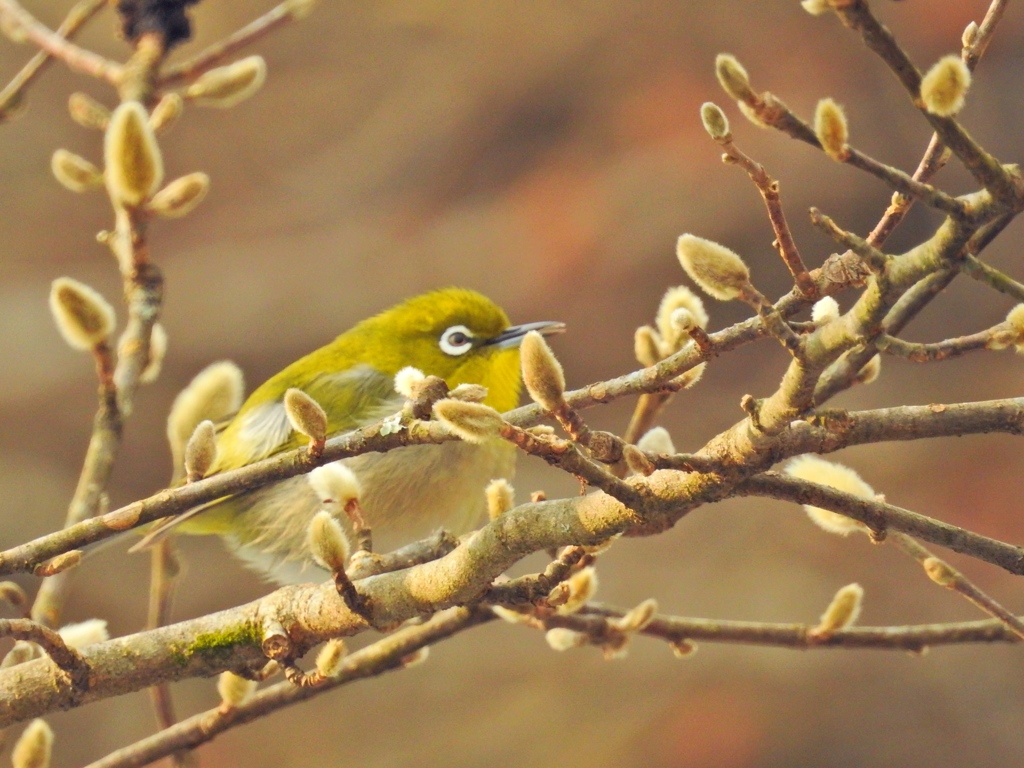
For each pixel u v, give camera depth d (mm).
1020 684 14406
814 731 14164
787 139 18328
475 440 3072
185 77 6199
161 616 5500
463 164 19953
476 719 15070
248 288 19203
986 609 3965
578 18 19781
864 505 3443
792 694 14602
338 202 19891
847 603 4586
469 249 19141
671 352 4477
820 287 3402
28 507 17594
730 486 3234
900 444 17359
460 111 20016
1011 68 18141
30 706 3674
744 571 16016
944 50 18312
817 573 15945
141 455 18359
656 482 3297
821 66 18609
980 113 18062
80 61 6215
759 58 18906
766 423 3127
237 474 3547
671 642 4684
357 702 15602
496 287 18859
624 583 16156
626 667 15266
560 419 3104
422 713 15266
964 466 16875
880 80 18422
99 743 15203
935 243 2799
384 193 19828
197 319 18984
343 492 3895
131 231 5008
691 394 18156
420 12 20641
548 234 18938
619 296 18594
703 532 16734
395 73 20594
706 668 14969
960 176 17781
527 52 19953
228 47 6254
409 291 19016
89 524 3508
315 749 15133
